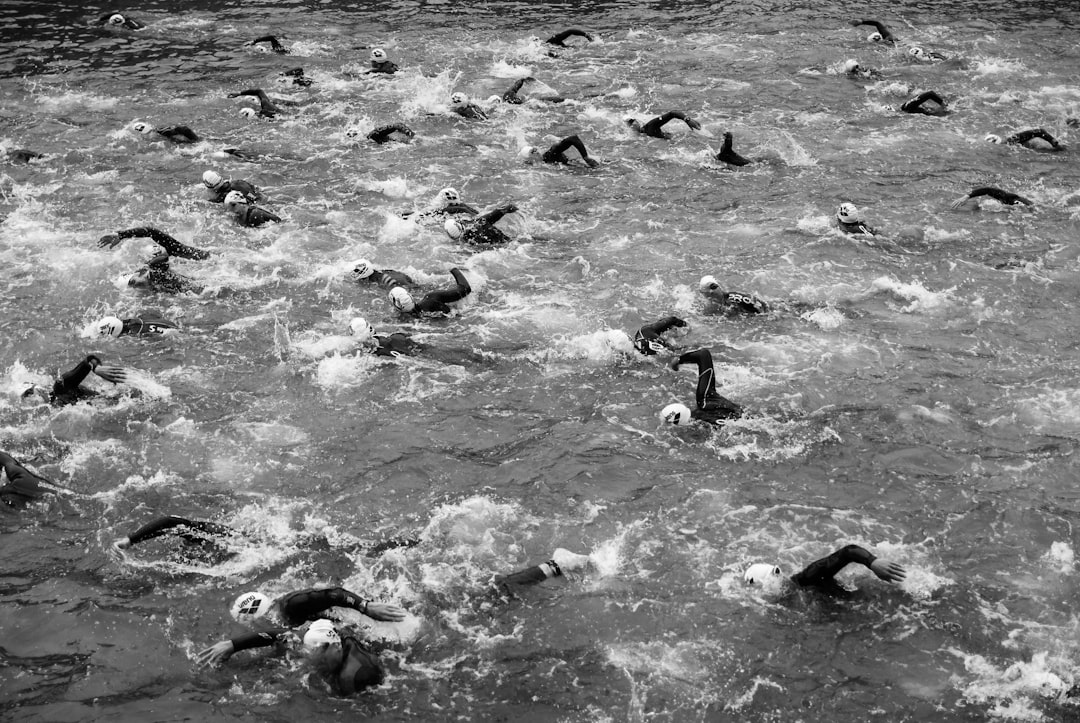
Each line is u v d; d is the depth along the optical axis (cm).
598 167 2594
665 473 1538
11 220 2309
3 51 3431
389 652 1230
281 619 1259
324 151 2702
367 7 3972
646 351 1809
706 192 2448
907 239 2216
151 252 2181
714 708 1152
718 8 3916
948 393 1705
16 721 1145
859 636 1242
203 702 1169
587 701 1163
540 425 1652
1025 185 2458
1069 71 3203
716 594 1312
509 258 2162
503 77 3244
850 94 3055
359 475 1543
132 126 2795
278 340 1878
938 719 1130
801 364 1786
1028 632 1243
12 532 1427
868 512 1452
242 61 3375
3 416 1664
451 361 1816
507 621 1275
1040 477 1510
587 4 3994
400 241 2227
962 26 3647
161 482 1527
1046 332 1873
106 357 1823
